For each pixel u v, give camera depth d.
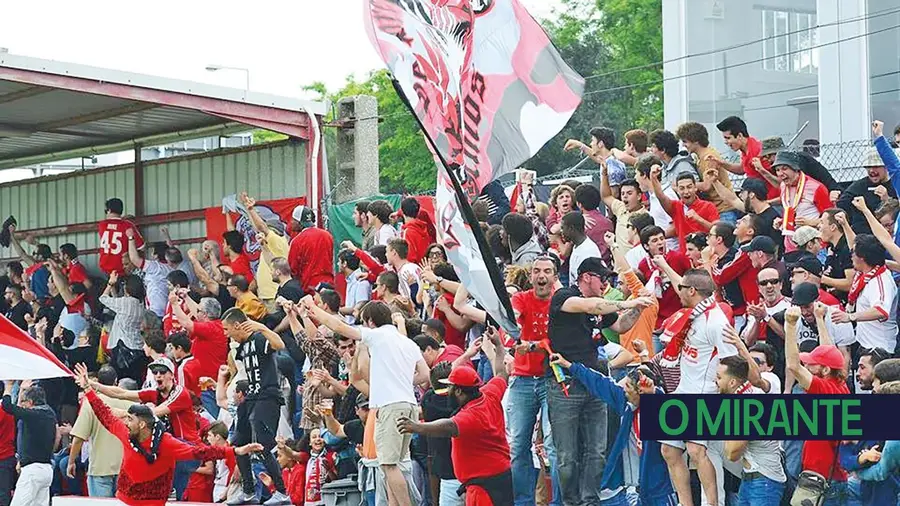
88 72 29.84
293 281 27.06
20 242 41.16
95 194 38.56
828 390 16.91
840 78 29.36
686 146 22.83
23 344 21.02
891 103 28.55
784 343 18.73
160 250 34.19
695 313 17.70
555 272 18.64
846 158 27.61
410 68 16.17
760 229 20.19
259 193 33.66
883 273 19.00
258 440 23.58
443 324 21.92
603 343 19.88
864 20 28.89
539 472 19.86
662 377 18.03
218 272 31.47
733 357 16.92
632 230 21.33
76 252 35.19
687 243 20.31
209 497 25.20
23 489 26.02
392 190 74.38
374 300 22.75
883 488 16.56
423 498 20.92
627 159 23.52
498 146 16.97
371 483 21.17
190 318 28.50
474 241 16.58
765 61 31.95
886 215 20.62
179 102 30.80
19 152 41.03
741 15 32.41
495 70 16.94
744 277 19.64
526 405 18.73
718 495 17.31
